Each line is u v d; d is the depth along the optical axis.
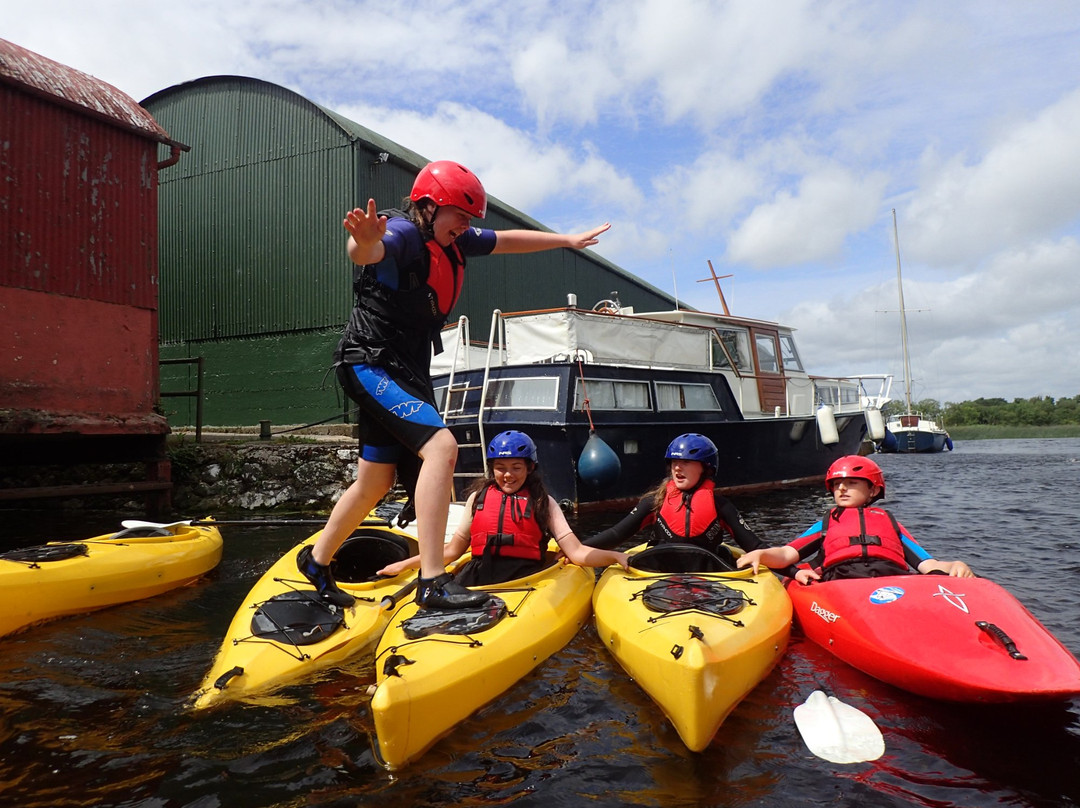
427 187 3.45
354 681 3.85
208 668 4.18
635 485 11.41
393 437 3.82
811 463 15.52
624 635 4.03
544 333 11.56
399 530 5.79
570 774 2.98
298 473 12.45
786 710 3.63
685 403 12.46
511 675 3.77
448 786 2.87
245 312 17.41
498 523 4.89
